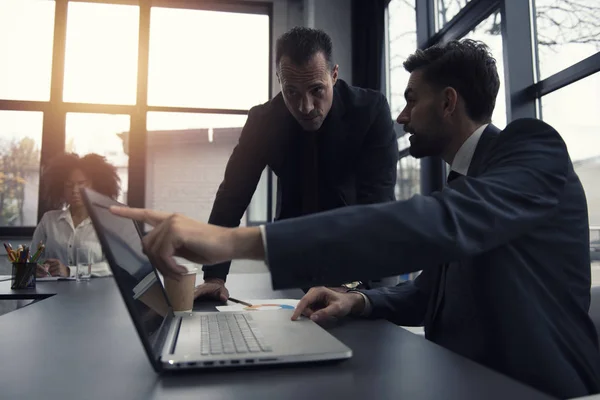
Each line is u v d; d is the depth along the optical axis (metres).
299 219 0.57
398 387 0.45
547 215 0.64
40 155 3.92
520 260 0.71
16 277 1.44
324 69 1.30
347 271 0.55
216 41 4.33
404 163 3.51
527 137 0.72
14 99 3.94
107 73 4.11
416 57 0.94
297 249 0.54
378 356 0.56
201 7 4.33
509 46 2.17
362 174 1.57
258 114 1.50
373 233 0.55
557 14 2.00
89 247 1.93
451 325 0.77
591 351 0.71
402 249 0.55
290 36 1.29
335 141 1.50
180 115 4.22
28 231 3.82
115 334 0.70
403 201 0.59
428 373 0.49
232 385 0.45
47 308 0.98
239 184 1.47
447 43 0.92
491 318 0.71
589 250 0.77
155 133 4.30
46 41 4.03
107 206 0.58
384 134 1.56
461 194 0.61
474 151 0.85
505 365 0.68
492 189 0.62
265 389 0.44
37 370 0.51
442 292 0.82
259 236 0.55
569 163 0.71
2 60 3.97
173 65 4.24
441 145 0.93
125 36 4.17
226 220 1.44
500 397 0.42
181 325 0.69
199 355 0.50
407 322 0.91
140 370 0.51
